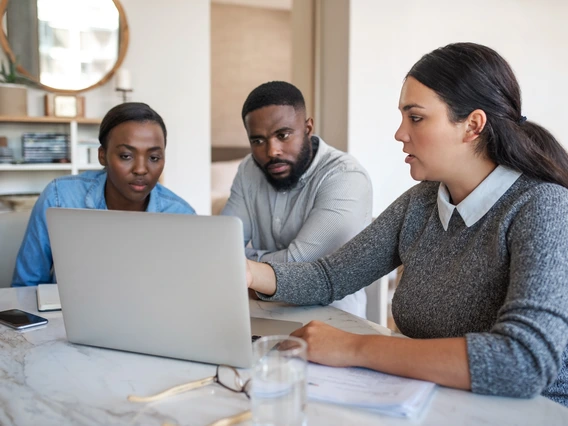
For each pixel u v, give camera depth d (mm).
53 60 3529
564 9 4508
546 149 1100
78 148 3455
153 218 873
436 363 823
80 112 3537
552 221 894
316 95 4141
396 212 1283
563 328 804
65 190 1694
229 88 6266
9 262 1771
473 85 975
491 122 996
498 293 980
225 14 6156
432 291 1081
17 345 1028
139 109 1654
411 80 1019
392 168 4070
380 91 3967
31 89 3529
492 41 4320
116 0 3613
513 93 1017
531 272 849
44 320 1157
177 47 3809
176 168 3881
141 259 899
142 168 1640
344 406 778
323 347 912
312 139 1824
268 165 1692
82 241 937
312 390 813
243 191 1909
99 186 1742
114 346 992
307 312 1270
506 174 1023
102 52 3631
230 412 760
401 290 1159
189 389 827
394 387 817
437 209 1160
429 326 1077
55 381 865
